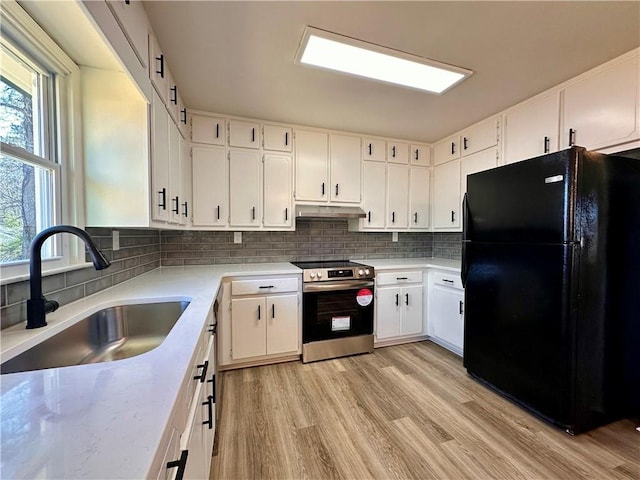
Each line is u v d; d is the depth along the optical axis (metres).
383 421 1.79
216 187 2.59
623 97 1.75
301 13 1.39
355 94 2.21
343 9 1.37
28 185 1.10
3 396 0.58
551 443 1.59
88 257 1.42
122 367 0.72
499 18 1.43
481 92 2.20
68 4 0.95
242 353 2.46
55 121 1.25
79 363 1.10
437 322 3.00
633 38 1.59
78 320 1.10
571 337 1.62
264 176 2.75
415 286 3.06
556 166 1.67
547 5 1.35
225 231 2.92
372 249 3.51
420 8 1.37
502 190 2.01
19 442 0.45
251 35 1.55
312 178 2.92
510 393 1.97
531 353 1.82
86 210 1.39
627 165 1.72
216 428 1.71
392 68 1.86
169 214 1.81
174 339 0.91
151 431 0.48
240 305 2.45
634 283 1.76
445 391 2.13
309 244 3.23
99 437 0.46
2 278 0.93
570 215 1.60
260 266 2.79
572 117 2.01
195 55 1.71
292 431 1.70
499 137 2.56
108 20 0.94
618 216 1.71
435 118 2.70
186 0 1.29
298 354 2.65
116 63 1.33
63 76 1.27
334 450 1.55
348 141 3.06
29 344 0.84
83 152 1.37
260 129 2.72
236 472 1.41
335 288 2.67
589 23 1.47
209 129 2.56
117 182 1.41
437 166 3.35
